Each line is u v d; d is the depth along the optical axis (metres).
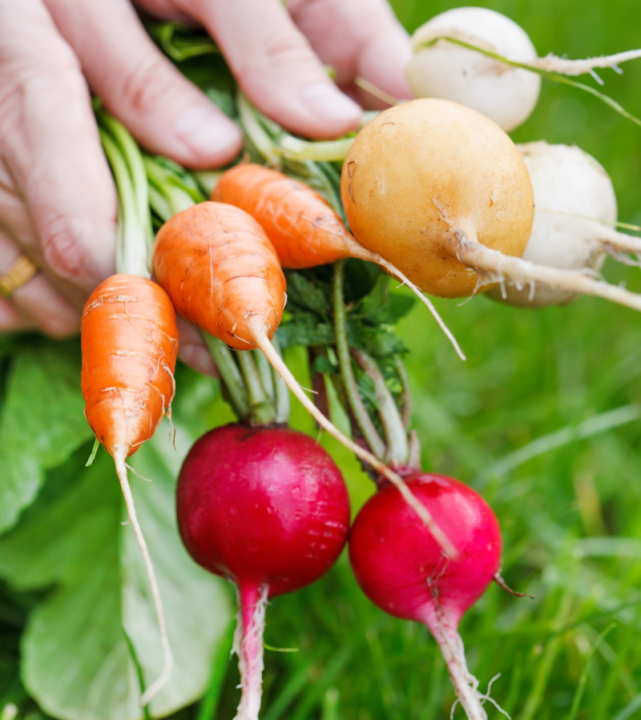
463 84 0.40
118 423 0.35
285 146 0.42
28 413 0.44
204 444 0.39
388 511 0.38
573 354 0.63
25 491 0.43
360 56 0.52
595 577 0.47
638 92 0.84
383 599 0.38
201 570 0.46
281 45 0.42
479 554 0.38
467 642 0.43
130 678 0.44
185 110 0.42
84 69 0.42
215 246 0.37
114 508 0.46
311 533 0.38
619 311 0.68
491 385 0.63
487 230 0.36
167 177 0.42
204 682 0.44
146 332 0.36
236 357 0.40
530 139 0.80
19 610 0.47
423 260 0.37
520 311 0.65
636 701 0.40
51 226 0.40
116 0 0.42
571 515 0.50
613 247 0.41
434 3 0.92
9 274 0.43
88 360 0.36
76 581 0.46
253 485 0.37
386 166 0.36
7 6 0.41
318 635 0.45
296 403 0.47
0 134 0.41
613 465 0.56
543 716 0.42
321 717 0.43
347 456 0.48
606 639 0.44
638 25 0.91
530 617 0.46
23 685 0.44
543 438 0.50
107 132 0.43
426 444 0.53
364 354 0.40
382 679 0.42
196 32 0.45
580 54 0.90
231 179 0.40
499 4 0.93
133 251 0.39
